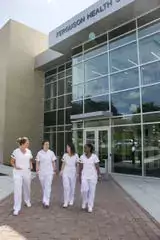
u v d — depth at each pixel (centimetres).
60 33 2136
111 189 1195
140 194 1070
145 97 1623
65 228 623
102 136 1898
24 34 2759
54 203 893
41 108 2808
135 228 630
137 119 1659
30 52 2784
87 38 2048
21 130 2650
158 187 1243
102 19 1788
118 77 1806
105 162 1753
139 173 1630
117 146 1784
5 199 953
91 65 2031
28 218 705
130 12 1681
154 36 1616
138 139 1648
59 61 2577
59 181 1422
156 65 1578
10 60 2642
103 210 805
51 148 2644
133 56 1725
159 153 1526
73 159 864
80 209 812
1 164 2497
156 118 1549
